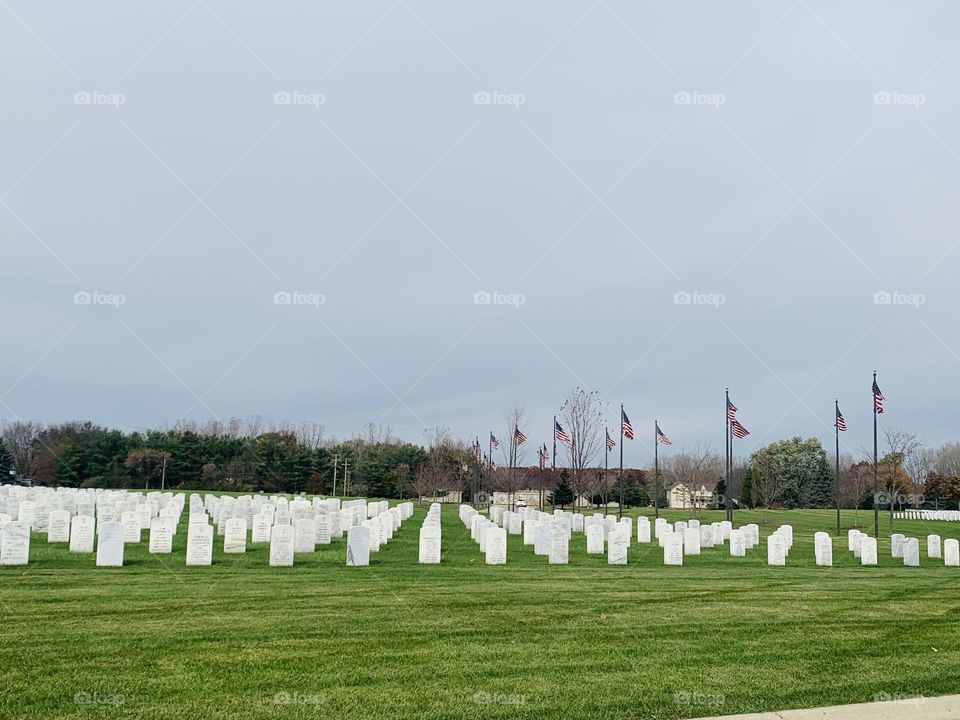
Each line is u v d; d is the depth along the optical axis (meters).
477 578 18.22
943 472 86.06
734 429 42.66
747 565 23.45
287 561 19.83
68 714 7.67
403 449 79.94
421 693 8.62
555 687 8.91
